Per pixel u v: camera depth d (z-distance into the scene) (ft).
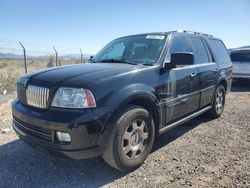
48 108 10.85
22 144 15.16
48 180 11.37
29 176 11.68
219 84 20.52
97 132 10.32
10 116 21.06
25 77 12.53
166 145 15.30
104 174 11.89
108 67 12.60
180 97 14.83
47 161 13.08
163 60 13.80
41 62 94.27
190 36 17.46
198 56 17.70
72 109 10.39
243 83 42.78
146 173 11.95
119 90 11.14
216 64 19.83
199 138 16.55
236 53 40.88
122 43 16.39
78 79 10.94
